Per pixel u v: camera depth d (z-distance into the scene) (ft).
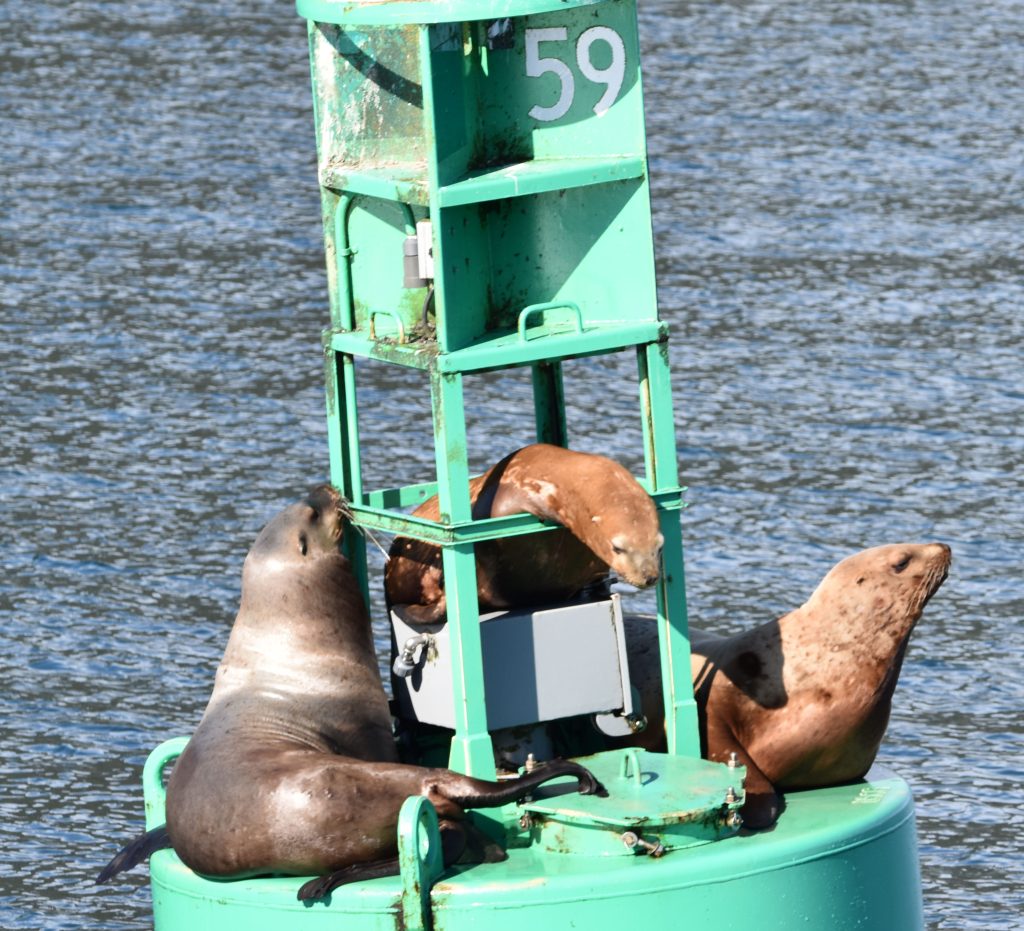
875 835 98.37
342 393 105.40
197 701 191.93
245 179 382.63
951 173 388.98
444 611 102.99
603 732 104.94
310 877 95.86
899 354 294.46
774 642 106.32
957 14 515.50
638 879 91.66
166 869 100.58
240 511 237.66
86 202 367.25
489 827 97.81
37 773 177.99
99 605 212.43
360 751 100.99
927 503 240.53
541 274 103.55
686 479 247.50
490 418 265.95
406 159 104.06
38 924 155.43
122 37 485.97
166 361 289.53
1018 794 175.11
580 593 104.99
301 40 487.61
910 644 205.16
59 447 257.34
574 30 101.40
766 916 93.71
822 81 456.86
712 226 357.00
